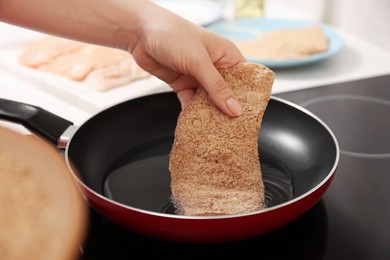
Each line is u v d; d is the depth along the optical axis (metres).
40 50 1.00
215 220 0.53
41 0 0.70
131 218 0.55
